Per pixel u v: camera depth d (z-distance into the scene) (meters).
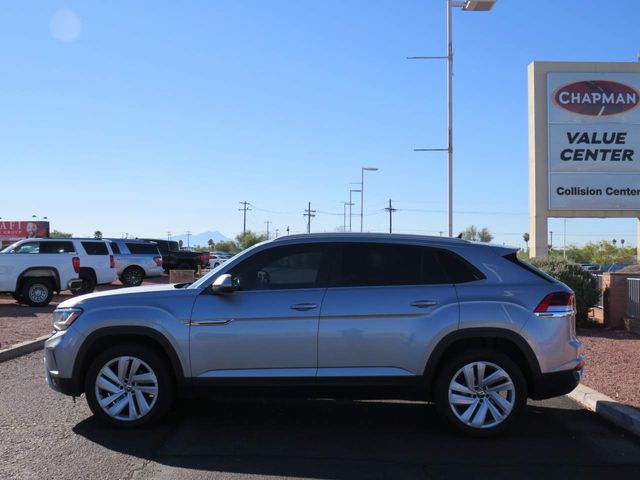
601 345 11.04
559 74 20.73
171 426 6.39
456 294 6.07
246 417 6.79
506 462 5.43
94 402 6.15
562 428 6.45
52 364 6.25
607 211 20.59
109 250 21.67
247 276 6.27
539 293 6.09
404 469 5.24
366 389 5.99
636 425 6.21
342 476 5.07
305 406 7.30
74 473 5.03
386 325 5.98
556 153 20.67
